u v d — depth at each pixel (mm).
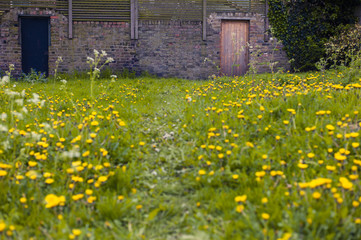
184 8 12625
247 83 7160
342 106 3619
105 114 4379
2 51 11672
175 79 11523
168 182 2549
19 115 2627
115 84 9023
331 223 1652
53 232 1746
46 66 12195
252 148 2768
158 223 1998
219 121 3570
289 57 13188
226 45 13055
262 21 12992
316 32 13109
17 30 11727
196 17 12703
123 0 12320
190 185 2408
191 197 2248
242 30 13062
